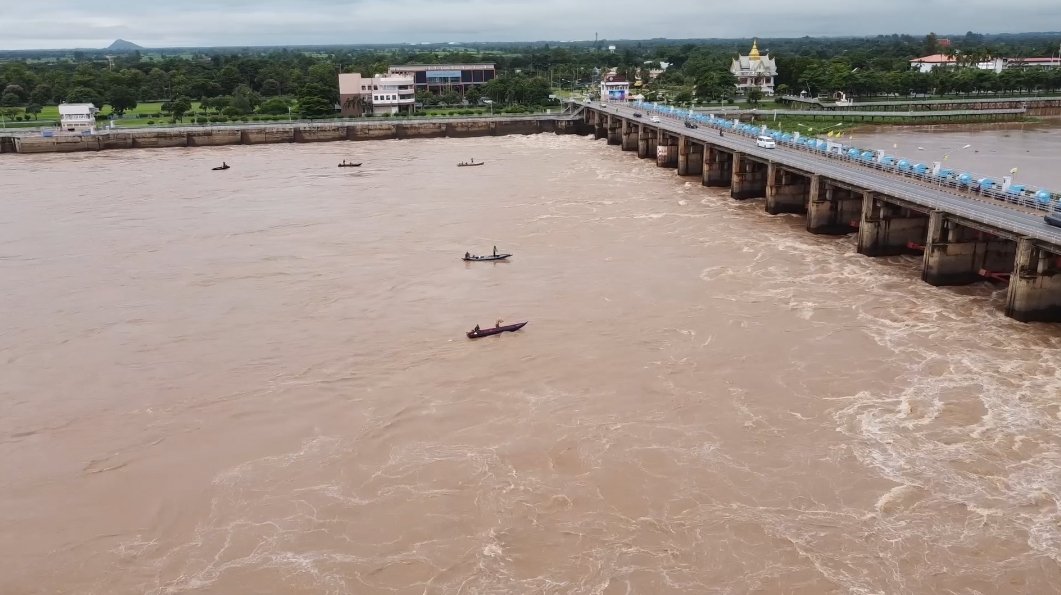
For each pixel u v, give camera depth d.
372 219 107.62
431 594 39.44
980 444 49.97
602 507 45.19
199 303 77.31
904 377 58.72
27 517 45.88
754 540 42.38
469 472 48.59
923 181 90.31
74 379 62.09
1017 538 42.00
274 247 95.19
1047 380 57.72
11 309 76.62
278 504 46.34
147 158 167.12
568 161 159.00
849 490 46.06
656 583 39.72
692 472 48.06
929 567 40.25
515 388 58.53
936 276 77.94
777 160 108.19
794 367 60.66
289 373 62.03
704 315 71.00
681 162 140.62
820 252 90.62
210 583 40.53
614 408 55.34
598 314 71.75
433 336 68.06
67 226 106.62
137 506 46.66
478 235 98.31
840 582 39.44
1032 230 67.50
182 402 58.12
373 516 45.03
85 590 40.34
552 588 39.59
